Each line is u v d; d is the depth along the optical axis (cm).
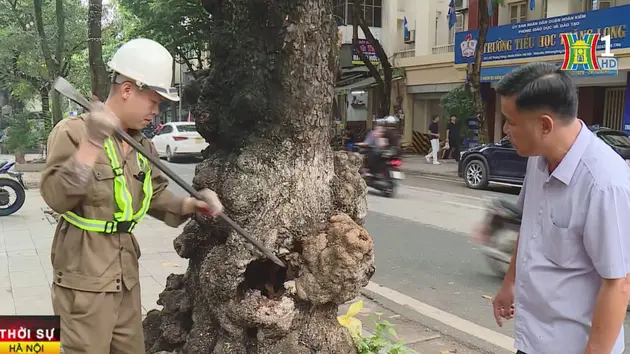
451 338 418
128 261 231
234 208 262
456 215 925
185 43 2150
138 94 223
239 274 257
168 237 711
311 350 271
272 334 259
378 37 2330
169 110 3400
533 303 205
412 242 737
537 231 205
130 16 2489
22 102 1767
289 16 260
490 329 450
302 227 263
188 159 1997
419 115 2231
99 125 196
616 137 1113
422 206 1017
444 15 2159
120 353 237
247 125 273
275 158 266
